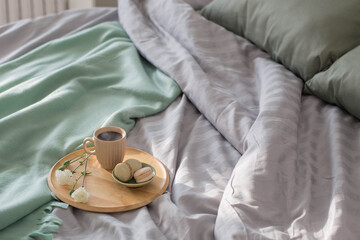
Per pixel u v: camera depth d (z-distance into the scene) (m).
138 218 1.04
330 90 1.50
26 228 1.03
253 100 1.58
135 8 2.11
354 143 1.34
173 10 1.99
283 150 1.22
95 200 1.09
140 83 1.66
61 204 1.08
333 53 1.58
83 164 1.22
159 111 1.54
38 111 1.41
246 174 1.14
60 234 1.02
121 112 1.45
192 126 1.49
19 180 1.17
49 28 2.10
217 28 1.92
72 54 1.89
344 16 1.64
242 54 1.84
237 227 1.00
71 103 1.52
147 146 1.38
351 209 1.08
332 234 0.99
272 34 1.75
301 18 1.68
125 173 1.12
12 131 1.31
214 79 1.69
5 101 1.46
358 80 1.41
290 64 1.67
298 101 1.48
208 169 1.26
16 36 2.01
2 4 2.91
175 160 1.28
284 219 1.07
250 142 1.26
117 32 2.03
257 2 1.86
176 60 1.74
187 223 1.02
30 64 1.79
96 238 1.01
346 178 1.17
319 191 1.17
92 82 1.65
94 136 1.18
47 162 1.25
